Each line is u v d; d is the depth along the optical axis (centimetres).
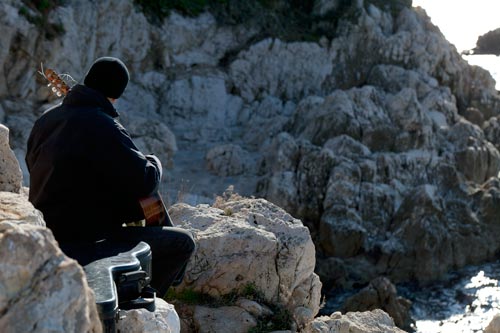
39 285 208
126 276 308
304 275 568
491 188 2483
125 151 370
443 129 2752
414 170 2498
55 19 2495
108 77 391
